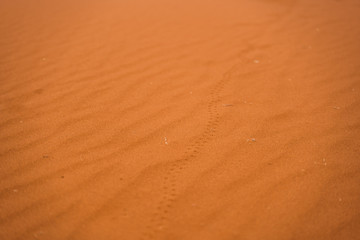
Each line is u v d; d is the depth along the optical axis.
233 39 5.62
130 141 3.15
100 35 5.59
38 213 2.39
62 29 5.79
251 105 3.78
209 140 3.18
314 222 2.36
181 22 6.26
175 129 3.34
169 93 4.00
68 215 2.38
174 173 2.78
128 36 5.59
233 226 2.32
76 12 6.63
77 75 4.35
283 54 5.12
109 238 2.23
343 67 4.70
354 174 2.79
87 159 2.91
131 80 4.27
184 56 4.98
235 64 4.77
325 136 3.25
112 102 3.79
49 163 2.85
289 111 3.67
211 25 6.19
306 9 7.41
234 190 2.61
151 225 2.33
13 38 5.38
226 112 3.63
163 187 2.64
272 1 7.98
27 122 3.38
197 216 2.40
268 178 2.73
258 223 2.34
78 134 3.23
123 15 6.52
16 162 2.84
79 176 2.72
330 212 2.44
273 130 3.34
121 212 2.42
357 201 2.53
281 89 4.13
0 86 4.02
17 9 6.65
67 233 2.26
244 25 6.27
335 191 2.62
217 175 2.76
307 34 5.91
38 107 3.64
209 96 3.95
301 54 5.12
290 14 7.01
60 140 3.13
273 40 5.63
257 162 2.91
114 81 4.24
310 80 4.35
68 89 4.02
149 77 4.36
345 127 3.39
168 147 3.08
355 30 6.10
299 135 3.27
